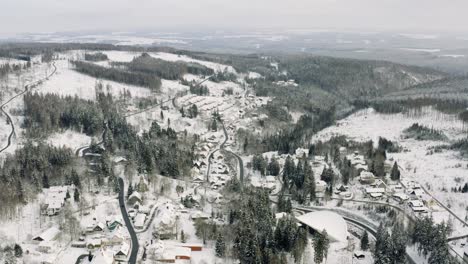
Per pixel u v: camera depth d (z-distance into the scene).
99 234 184.00
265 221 183.75
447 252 168.38
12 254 160.12
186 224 197.62
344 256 177.88
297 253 169.25
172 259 165.75
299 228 184.75
